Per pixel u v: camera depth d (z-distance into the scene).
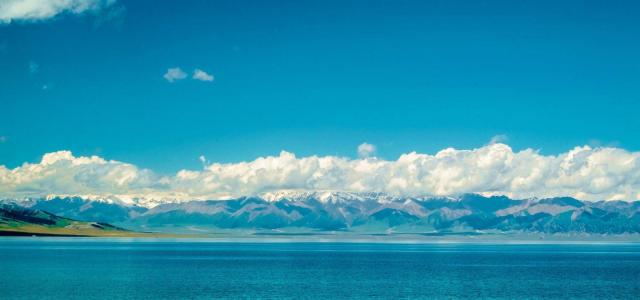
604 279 175.12
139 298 126.88
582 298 134.50
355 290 144.25
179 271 191.00
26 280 155.38
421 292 141.88
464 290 146.38
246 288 145.12
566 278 177.88
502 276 184.00
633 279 175.25
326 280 166.50
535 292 143.62
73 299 123.81
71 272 179.50
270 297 130.88
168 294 133.25
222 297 129.88
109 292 134.88
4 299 123.06
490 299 132.12
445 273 194.50
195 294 133.75
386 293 139.75
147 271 189.00
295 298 130.00
